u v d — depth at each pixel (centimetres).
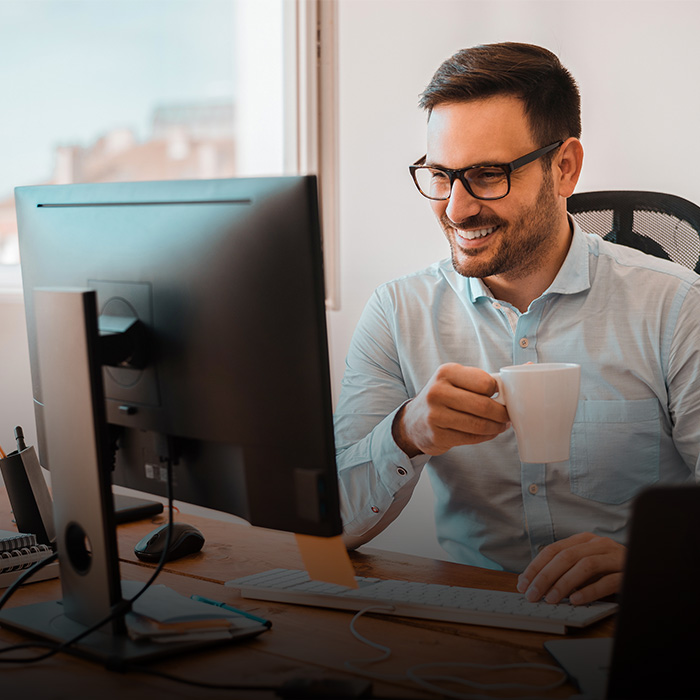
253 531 128
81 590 82
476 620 87
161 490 89
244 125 257
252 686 71
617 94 198
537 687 71
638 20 194
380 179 232
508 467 140
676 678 58
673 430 136
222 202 75
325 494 74
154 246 81
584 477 138
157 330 81
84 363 75
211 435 80
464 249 132
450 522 148
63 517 83
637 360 136
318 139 231
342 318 241
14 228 273
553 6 204
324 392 72
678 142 193
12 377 207
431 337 149
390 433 117
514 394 87
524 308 144
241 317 75
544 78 126
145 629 79
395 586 97
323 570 78
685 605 56
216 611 88
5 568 101
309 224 70
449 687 71
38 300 79
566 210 150
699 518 56
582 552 94
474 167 125
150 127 807
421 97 132
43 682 73
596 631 84
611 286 140
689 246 146
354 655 79
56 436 81
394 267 232
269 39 242
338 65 234
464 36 216
